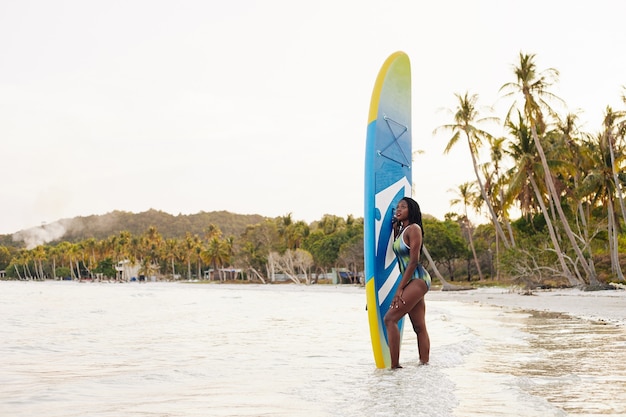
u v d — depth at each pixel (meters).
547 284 37.94
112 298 40.12
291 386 4.77
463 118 40.41
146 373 5.59
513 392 4.20
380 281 5.73
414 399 4.01
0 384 4.97
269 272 101.56
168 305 26.95
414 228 5.60
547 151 36.59
